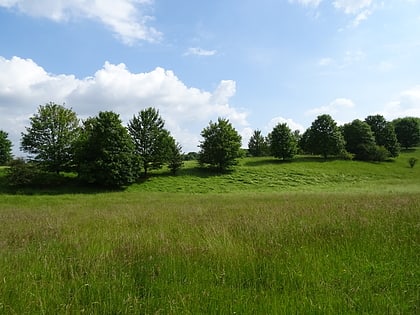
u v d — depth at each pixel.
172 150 57.66
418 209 9.41
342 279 4.11
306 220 8.25
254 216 9.55
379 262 4.70
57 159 49.72
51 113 50.69
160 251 5.55
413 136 104.25
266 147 102.75
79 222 10.28
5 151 79.69
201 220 9.60
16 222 10.89
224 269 4.53
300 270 4.39
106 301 3.61
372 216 8.41
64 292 3.90
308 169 65.19
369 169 68.38
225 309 3.37
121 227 8.86
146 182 51.88
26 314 3.34
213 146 61.16
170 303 3.51
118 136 48.22
